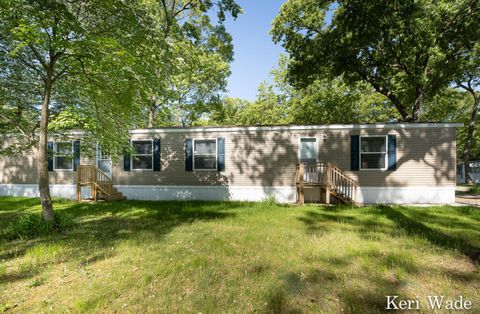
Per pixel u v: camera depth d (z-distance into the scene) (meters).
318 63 12.91
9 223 6.32
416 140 9.66
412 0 9.43
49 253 4.15
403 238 4.88
